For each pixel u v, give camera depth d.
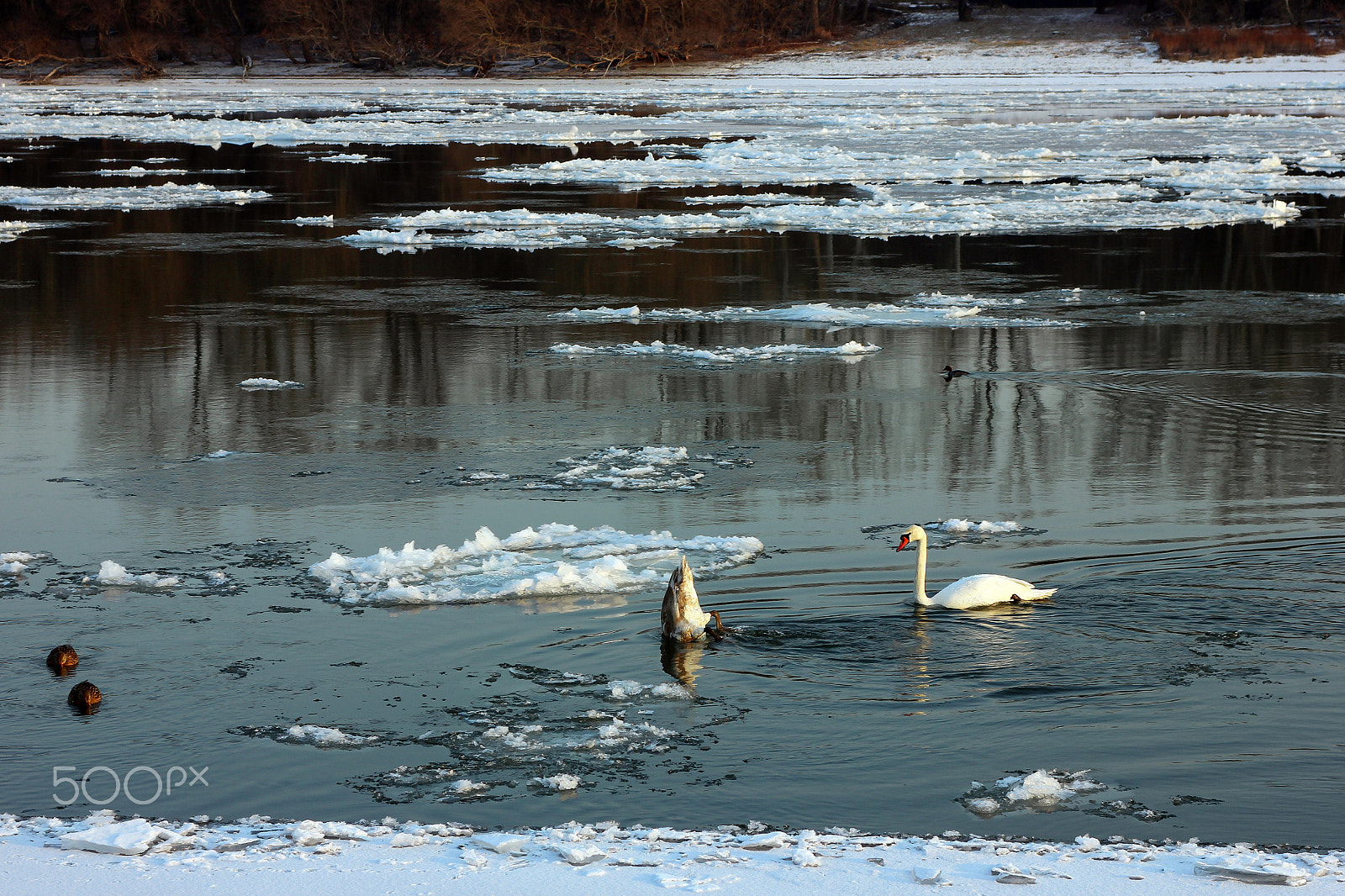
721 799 10.69
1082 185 57.00
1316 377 26.44
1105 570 15.77
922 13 151.62
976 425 23.25
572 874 8.72
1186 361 27.91
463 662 13.61
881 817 10.37
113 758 11.65
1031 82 115.12
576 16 138.50
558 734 11.96
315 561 16.86
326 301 35.56
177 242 45.94
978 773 11.05
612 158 71.44
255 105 108.00
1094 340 30.05
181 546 17.44
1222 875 8.61
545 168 65.75
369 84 130.12
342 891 8.41
